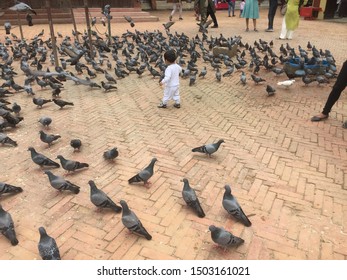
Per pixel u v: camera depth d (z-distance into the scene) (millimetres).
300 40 16219
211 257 3701
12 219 4285
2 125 6754
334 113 7633
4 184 4680
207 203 4590
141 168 5461
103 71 11016
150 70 10641
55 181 4625
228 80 10422
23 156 5906
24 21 20641
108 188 4930
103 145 6246
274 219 4273
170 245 3871
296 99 8594
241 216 4090
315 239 3945
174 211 4441
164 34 18469
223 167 5469
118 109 8062
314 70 10164
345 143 6234
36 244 3910
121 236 4016
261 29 19609
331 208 4473
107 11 14625
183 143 6293
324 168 5410
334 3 24453
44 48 13844
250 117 7500
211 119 7402
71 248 3840
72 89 9742
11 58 11898
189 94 9133
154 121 7316
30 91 8930
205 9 19031
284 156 5793
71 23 21547
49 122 6816
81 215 4391
